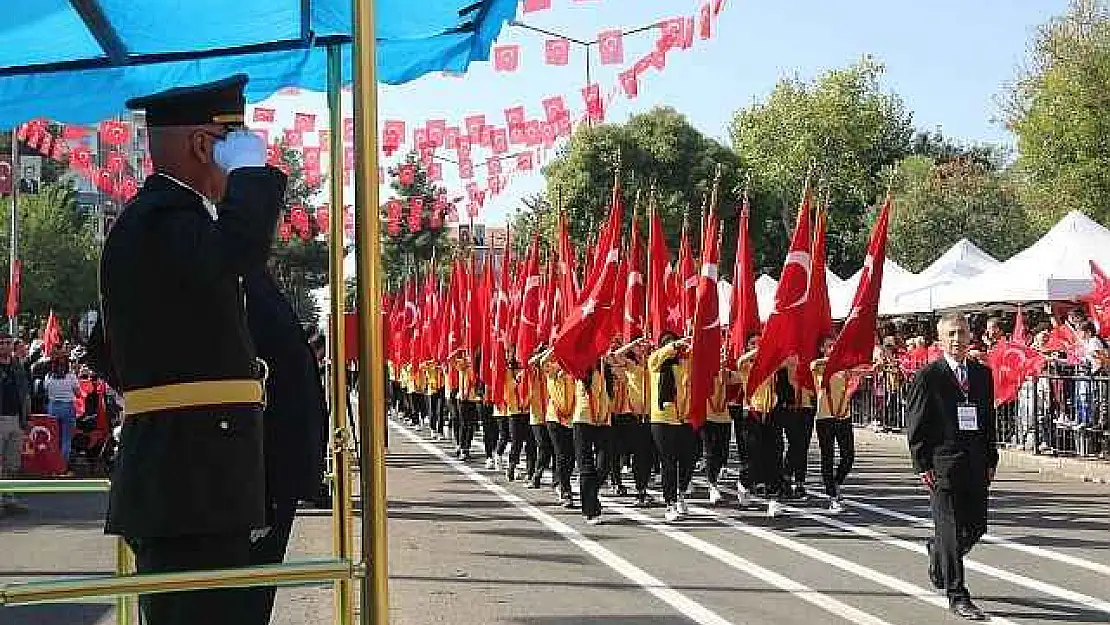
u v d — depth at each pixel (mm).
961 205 53688
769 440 16047
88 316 42688
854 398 30578
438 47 7887
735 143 55125
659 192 39656
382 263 3727
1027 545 12867
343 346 6055
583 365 14938
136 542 4016
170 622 3926
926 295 26016
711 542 13172
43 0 6180
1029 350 20406
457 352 25000
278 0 6410
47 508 16859
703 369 14984
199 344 3877
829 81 54906
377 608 3590
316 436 5852
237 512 3914
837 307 30203
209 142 3996
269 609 4684
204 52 7184
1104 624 8945
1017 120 39875
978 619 9086
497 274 25297
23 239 40500
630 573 11148
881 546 12883
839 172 54281
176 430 3867
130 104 4039
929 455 9352
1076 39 38500
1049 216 39312
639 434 16828
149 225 3857
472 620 8992
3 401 15945
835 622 9008
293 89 8219
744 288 17266
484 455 25250
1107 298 19484
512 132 10203
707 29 8484
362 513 3631
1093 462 19469
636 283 17719
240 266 3783
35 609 9547
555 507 16391
